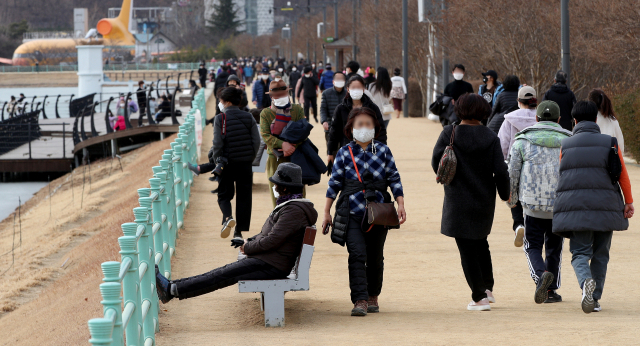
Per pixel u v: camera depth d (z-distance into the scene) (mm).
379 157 12203
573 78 45531
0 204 48562
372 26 84000
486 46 46469
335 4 113188
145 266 10664
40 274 23328
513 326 11211
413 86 66938
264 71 41344
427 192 26859
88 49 120938
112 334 7191
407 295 14383
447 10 50406
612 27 35562
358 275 12234
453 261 17281
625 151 36344
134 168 45906
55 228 32312
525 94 15484
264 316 11906
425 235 20250
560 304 13305
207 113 66812
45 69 194500
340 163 12258
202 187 29281
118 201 34844
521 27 42875
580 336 10258
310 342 10477
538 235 13086
